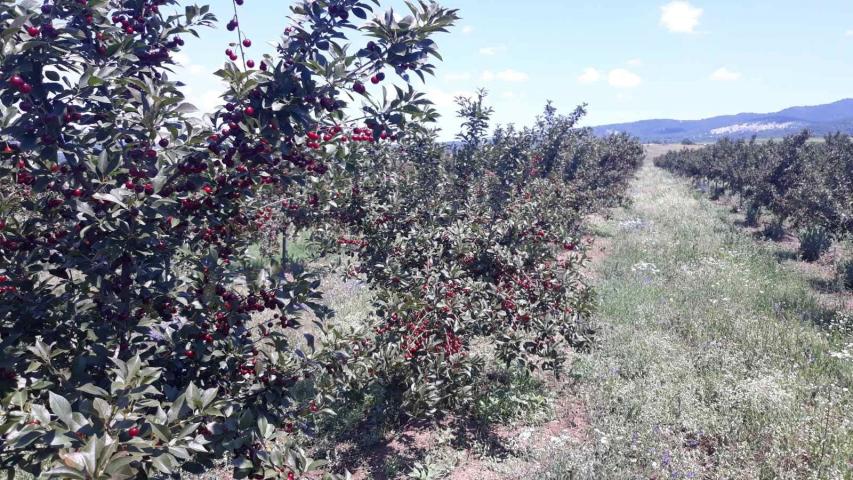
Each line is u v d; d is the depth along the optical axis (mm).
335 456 5434
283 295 3199
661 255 14320
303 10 3348
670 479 4707
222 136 3180
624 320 9172
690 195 31625
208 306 3121
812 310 9508
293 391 6203
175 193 3146
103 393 2188
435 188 9117
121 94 3133
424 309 5539
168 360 3191
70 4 2838
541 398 6426
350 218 6875
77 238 2949
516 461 5211
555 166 16391
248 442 2826
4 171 2873
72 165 2807
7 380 2664
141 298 3152
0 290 2867
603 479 4742
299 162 3586
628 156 29281
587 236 16828
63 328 3053
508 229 6941
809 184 17094
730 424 5520
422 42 3357
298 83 3209
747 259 13641
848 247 14711
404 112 3559
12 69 2541
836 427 5293
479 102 11156
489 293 6059
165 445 2215
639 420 5750
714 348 7629
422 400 5277
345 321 8812
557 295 6301
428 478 4984
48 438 1944
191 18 3631
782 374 6691
